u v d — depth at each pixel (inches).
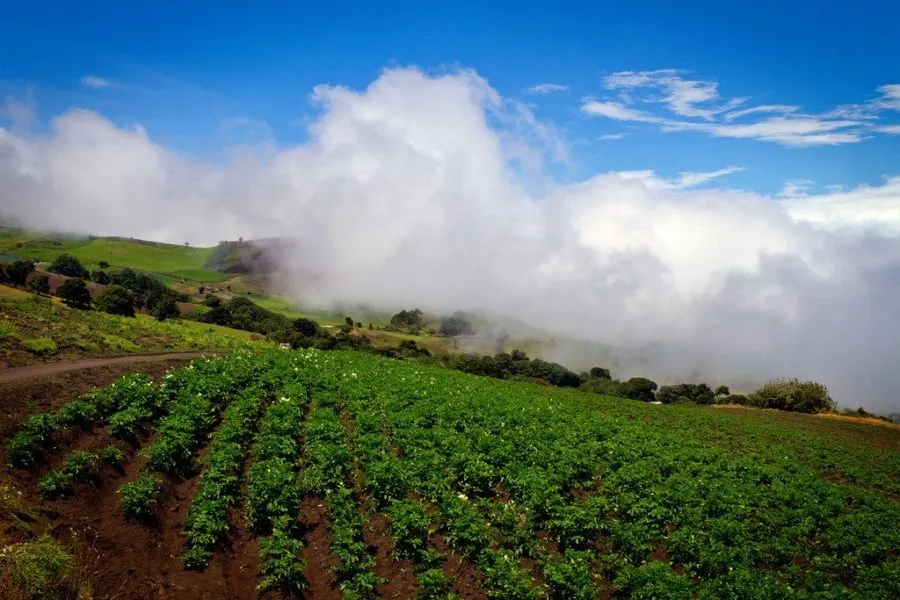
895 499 1448.1
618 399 2856.8
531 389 2559.1
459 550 807.1
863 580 868.0
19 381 1137.4
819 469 1674.5
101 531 740.7
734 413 3026.6
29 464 810.8
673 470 1274.6
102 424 1024.2
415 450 1085.1
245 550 791.1
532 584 751.7
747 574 784.9
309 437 1124.5
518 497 989.2
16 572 597.6
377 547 808.3
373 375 1857.8
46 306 2266.2
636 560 853.2
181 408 1130.0
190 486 932.0
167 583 692.7
